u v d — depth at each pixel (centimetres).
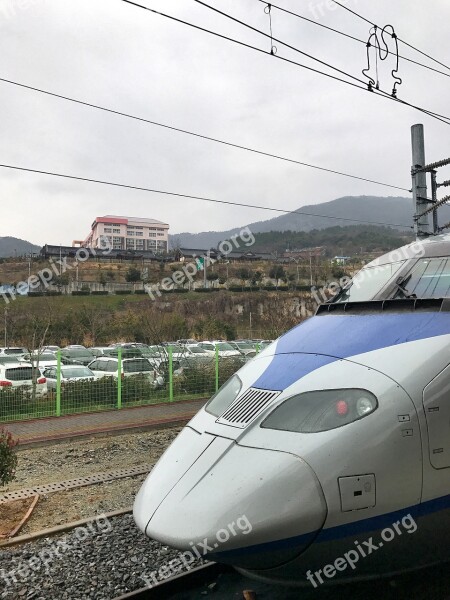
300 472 367
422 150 1341
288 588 477
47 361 2409
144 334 3678
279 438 390
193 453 420
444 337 425
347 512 366
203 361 1697
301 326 531
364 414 386
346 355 436
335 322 500
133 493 778
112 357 1948
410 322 451
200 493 380
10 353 2783
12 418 1298
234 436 409
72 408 1389
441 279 509
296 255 10369
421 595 448
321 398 405
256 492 365
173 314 4088
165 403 1505
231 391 478
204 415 473
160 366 1608
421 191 1337
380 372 407
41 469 923
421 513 390
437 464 390
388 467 376
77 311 4138
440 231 1377
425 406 393
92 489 805
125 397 1482
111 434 1189
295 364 452
